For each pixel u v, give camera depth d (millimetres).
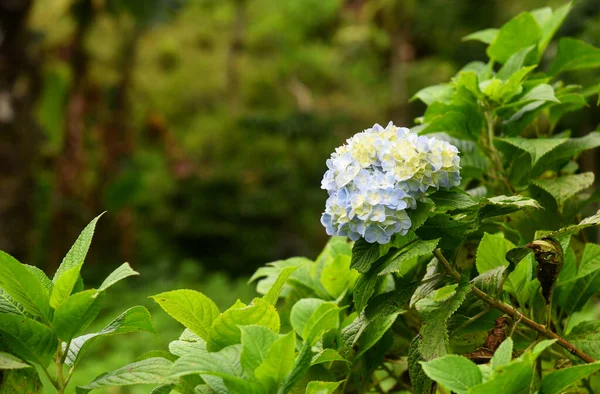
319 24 17453
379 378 2689
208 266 12766
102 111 10703
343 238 2635
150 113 12734
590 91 2703
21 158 9328
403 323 2541
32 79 9383
